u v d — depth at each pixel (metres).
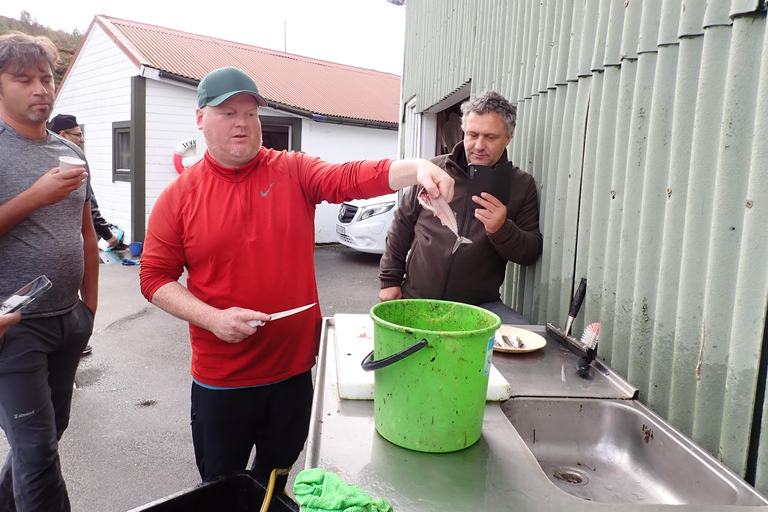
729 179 1.39
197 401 1.95
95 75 10.58
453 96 4.75
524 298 2.78
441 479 1.07
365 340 1.69
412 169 1.72
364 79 14.32
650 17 1.74
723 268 1.42
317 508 0.94
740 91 1.36
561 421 1.48
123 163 10.16
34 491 1.92
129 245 9.40
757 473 1.30
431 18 5.39
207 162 1.85
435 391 1.12
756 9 1.29
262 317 1.58
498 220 2.25
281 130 10.45
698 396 1.49
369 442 1.20
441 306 1.44
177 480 2.65
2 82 1.93
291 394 1.99
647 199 1.74
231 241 1.80
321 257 9.38
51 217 2.04
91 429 3.14
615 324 1.92
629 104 1.87
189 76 9.30
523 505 1.00
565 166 2.36
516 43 3.00
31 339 1.94
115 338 4.80
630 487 1.35
